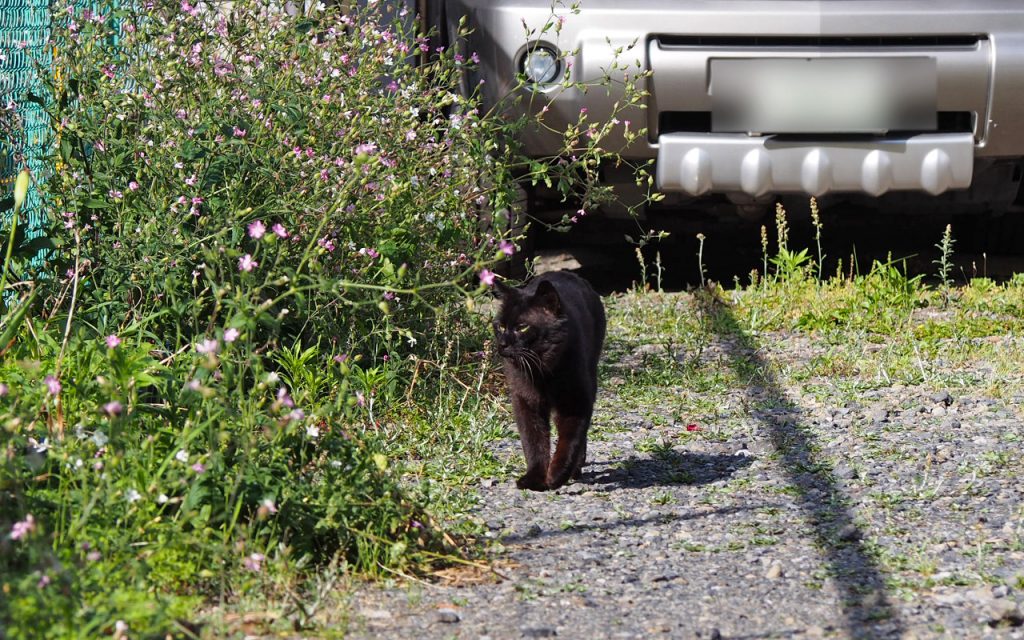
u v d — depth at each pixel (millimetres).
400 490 5816
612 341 11023
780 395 9305
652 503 6797
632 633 4906
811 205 12023
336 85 8570
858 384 9469
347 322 8336
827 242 15070
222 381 5555
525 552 5938
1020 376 9602
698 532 6270
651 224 13398
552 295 7160
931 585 5414
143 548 5051
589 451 7973
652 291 13172
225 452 5547
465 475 7238
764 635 4887
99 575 4660
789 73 11586
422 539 5676
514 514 6594
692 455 7836
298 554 5375
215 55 8320
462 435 7883
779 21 11461
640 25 11492
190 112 7930
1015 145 11711
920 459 7520
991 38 11508
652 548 6008
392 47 9039
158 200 7391
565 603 5238
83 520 4746
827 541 6059
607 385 9609
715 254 15117
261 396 5754
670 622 5023
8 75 8609
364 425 7797
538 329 7137
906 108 11602
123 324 7379
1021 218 13828
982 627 4922
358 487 5543
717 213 12836
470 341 9398
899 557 5758
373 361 8062
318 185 7508
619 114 11562
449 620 4980
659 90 11547
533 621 5020
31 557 4465
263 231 5809
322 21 8719
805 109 11602
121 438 5320
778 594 5352
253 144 7605
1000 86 11508
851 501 6715
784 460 7625
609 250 15414
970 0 11609
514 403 7344
